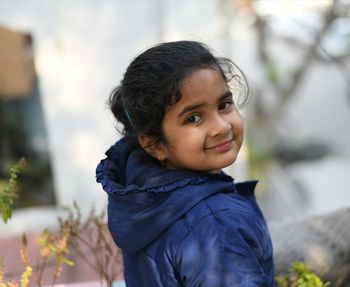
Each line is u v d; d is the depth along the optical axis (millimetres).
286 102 4598
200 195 1099
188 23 3770
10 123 4141
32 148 4176
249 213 1108
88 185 4008
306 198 4844
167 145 1150
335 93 7051
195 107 1092
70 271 2311
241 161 4035
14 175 1447
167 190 1104
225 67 1272
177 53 1106
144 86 1104
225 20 3822
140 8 3773
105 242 1740
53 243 1654
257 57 4391
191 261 1044
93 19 3787
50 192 4152
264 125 4535
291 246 1709
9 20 3748
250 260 1031
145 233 1140
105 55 3836
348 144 6559
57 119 3914
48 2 3748
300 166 5953
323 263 1650
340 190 5031
